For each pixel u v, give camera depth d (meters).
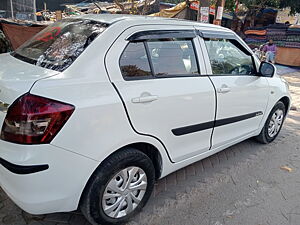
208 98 2.84
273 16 18.56
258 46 15.41
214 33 3.11
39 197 1.88
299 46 13.79
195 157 2.99
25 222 2.42
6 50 5.77
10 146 1.84
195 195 2.99
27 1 13.40
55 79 1.93
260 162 3.84
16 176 1.82
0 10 11.99
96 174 2.09
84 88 1.98
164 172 2.68
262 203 2.94
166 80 2.50
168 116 2.47
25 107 1.76
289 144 4.54
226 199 2.96
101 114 1.99
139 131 2.26
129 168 2.30
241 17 17.30
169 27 2.65
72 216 2.53
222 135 3.27
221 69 3.16
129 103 2.15
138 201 2.48
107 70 2.14
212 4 11.43
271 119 4.25
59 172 1.89
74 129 1.88
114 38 2.24
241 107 3.38
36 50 2.52
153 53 2.48
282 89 4.17
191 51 2.83
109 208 2.26
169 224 2.53
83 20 2.62
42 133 1.79
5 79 1.97
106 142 2.05
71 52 2.20
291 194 3.14
